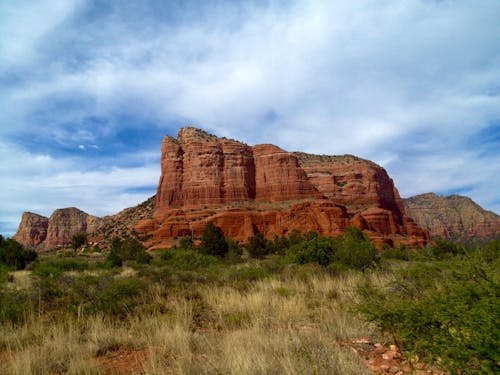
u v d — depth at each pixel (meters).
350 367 4.09
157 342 6.08
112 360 5.43
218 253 50.91
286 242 75.00
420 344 3.85
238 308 8.55
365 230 103.94
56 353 5.42
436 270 5.43
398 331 5.02
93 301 9.03
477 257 4.13
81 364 4.78
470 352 3.24
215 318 7.95
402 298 5.54
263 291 10.60
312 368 3.89
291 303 8.40
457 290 3.89
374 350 5.23
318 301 9.20
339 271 15.06
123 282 10.05
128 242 56.38
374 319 5.40
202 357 5.01
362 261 16.50
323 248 20.11
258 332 5.91
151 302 9.21
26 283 14.17
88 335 6.58
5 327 7.08
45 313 8.60
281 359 4.25
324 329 6.12
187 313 8.05
